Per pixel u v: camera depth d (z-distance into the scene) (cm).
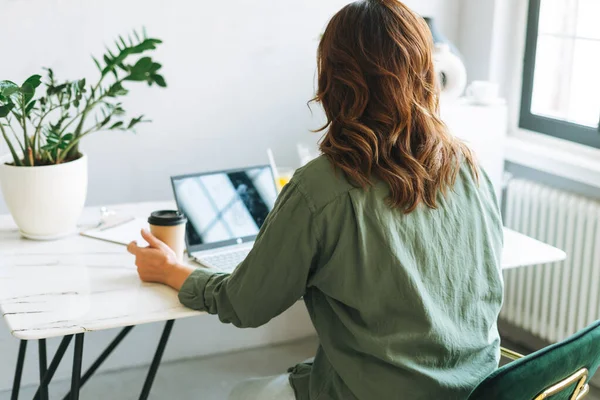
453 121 271
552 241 285
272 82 294
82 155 218
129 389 283
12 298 177
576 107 299
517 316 304
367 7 146
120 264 198
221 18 281
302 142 304
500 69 316
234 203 219
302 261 148
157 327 298
